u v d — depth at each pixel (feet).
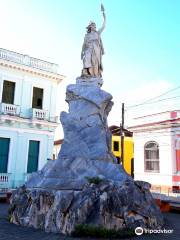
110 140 40.01
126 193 29.12
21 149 79.82
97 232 25.53
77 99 40.14
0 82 78.13
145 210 29.78
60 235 26.27
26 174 78.89
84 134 37.37
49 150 84.94
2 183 74.33
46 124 84.02
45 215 29.09
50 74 86.63
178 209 50.16
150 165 88.12
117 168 33.76
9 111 77.87
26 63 82.84
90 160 34.53
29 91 83.41
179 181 78.33
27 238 25.16
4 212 40.98
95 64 42.75
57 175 33.37
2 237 25.41
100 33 44.80
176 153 80.89
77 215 26.86
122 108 80.84
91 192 28.40
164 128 84.69
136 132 93.61
